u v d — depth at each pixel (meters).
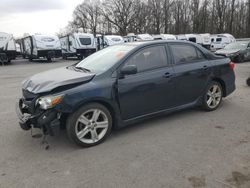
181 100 5.40
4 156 4.01
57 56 24.39
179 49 5.42
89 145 4.27
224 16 53.28
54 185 3.25
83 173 3.49
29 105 4.16
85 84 4.21
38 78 4.59
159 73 4.95
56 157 3.95
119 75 4.52
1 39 20.83
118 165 3.68
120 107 4.55
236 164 3.62
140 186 3.18
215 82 5.95
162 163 3.70
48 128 3.97
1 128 5.15
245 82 9.85
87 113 4.26
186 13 60.50
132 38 28.64
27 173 3.53
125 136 4.66
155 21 63.25
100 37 26.80
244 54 17.64
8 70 16.66
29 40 24.97
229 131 4.79
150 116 5.02
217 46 30.11
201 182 3.23
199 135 4.64
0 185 3.27
